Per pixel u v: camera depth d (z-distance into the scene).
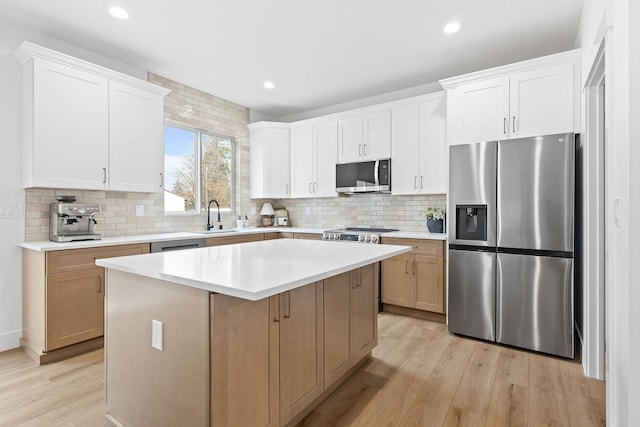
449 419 1.79
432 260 3.30
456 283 2.96
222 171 4.63
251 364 1.41
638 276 1.23
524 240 2.63
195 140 4.29
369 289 2.38
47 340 2.40
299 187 4.68
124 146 3.11
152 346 1.47
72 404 1.92
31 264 2.59
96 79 2.91
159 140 3.43
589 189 2.21
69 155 2.75
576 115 2.57
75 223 2.82
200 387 1.27
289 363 1.63
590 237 2.20
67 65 2.73
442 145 3.56
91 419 1.78
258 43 2.97
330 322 1.94
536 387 2.10
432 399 1.97
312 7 2.45
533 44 2.98
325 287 1.89
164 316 1.41
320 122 4.48
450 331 3.00
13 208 2.67
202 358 1.27
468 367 2.37
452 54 3.19
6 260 2.64
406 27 2.71
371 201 4.41
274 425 1.54
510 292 2.70
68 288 2.50
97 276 2.65
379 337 2.94
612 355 1.48
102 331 2.67
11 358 2.50
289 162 4.78
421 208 4.02
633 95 1.23
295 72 3.61
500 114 2.86
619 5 1.39
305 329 1.74
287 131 4.77
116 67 3.31
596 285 2.20
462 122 3.03
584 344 2.31
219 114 4.43
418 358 2.52
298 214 5.07
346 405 1.92
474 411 1.86
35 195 2.78
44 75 2.61
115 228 3.34
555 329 2.52
